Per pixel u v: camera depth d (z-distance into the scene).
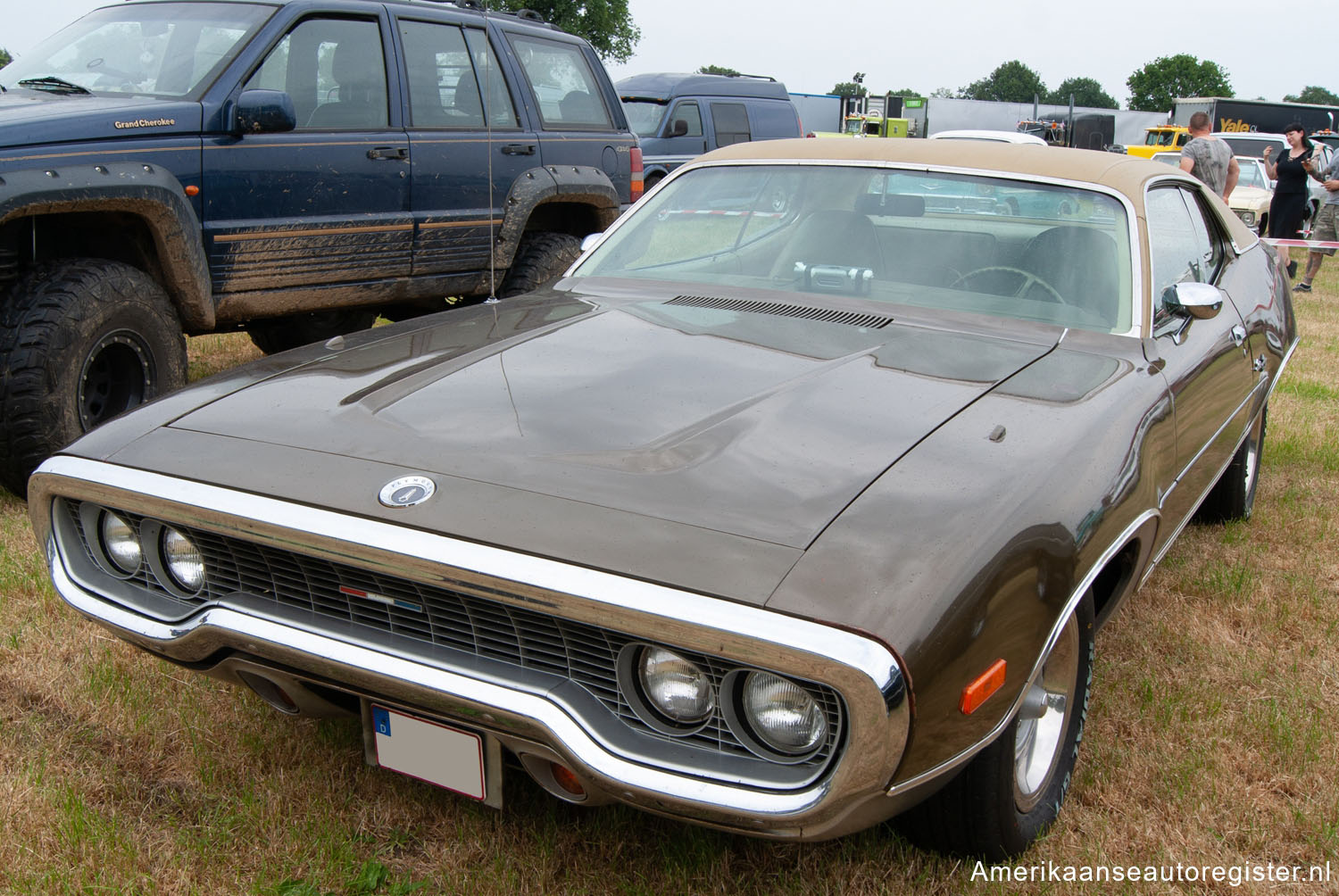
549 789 1.95
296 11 4.85
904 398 2.28
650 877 2.21
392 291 5.35
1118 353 2.72
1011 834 2.20
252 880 2.16
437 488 1.92
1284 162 12.61
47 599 3.32
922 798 1.83
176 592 2.21
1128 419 2.39
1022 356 2.62
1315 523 4.50
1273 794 2.60
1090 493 2.10
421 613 1.94
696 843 2.28
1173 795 2.55
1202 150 11.12
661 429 2.09
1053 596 1.94
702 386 2.30
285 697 2.22
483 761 1.93
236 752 2.58
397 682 1.89
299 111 4.86
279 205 4.77
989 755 2.01
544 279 5.93
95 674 2.88
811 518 1.80
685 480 1.91
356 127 5.07
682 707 1.77
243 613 2.06
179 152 4.38
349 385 2.38
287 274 4.87
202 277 4.49
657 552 1.73
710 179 3.52
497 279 5.80
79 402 4.04
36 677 2.88
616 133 6.53
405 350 2.62
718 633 1.63
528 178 5.80
